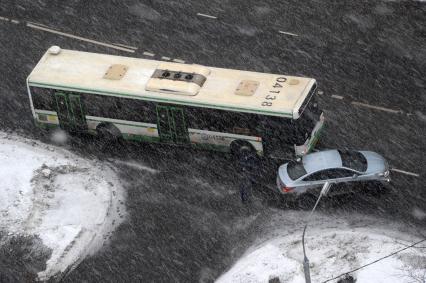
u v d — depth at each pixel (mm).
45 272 75188
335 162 77688
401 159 81812
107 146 87250
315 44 96688
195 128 83312
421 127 85375
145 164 84750
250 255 74438
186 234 77438
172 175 83250
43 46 99812
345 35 97500
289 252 73625
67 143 87812
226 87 82250
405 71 92125
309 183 77688
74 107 86000
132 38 99875
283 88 81250
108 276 74688
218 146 84125
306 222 76750
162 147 86562
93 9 104438
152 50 97938
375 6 101062
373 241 73625
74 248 77000
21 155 85875
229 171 83062
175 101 82000
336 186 77938
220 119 81688
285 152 81375
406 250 72312
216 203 80000
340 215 76938
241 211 78812
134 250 76625
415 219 75938
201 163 84188
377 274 70250
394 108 87812
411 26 97938
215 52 97000
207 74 83750
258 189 80500
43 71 86438
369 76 91875
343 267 71438
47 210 80250
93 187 82562
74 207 80625
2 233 78250
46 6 105500
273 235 76000
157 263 75312
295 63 94562
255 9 102438
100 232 78375
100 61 86812
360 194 78375
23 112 91812
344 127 86062
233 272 73188
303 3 102625
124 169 84438
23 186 82000
